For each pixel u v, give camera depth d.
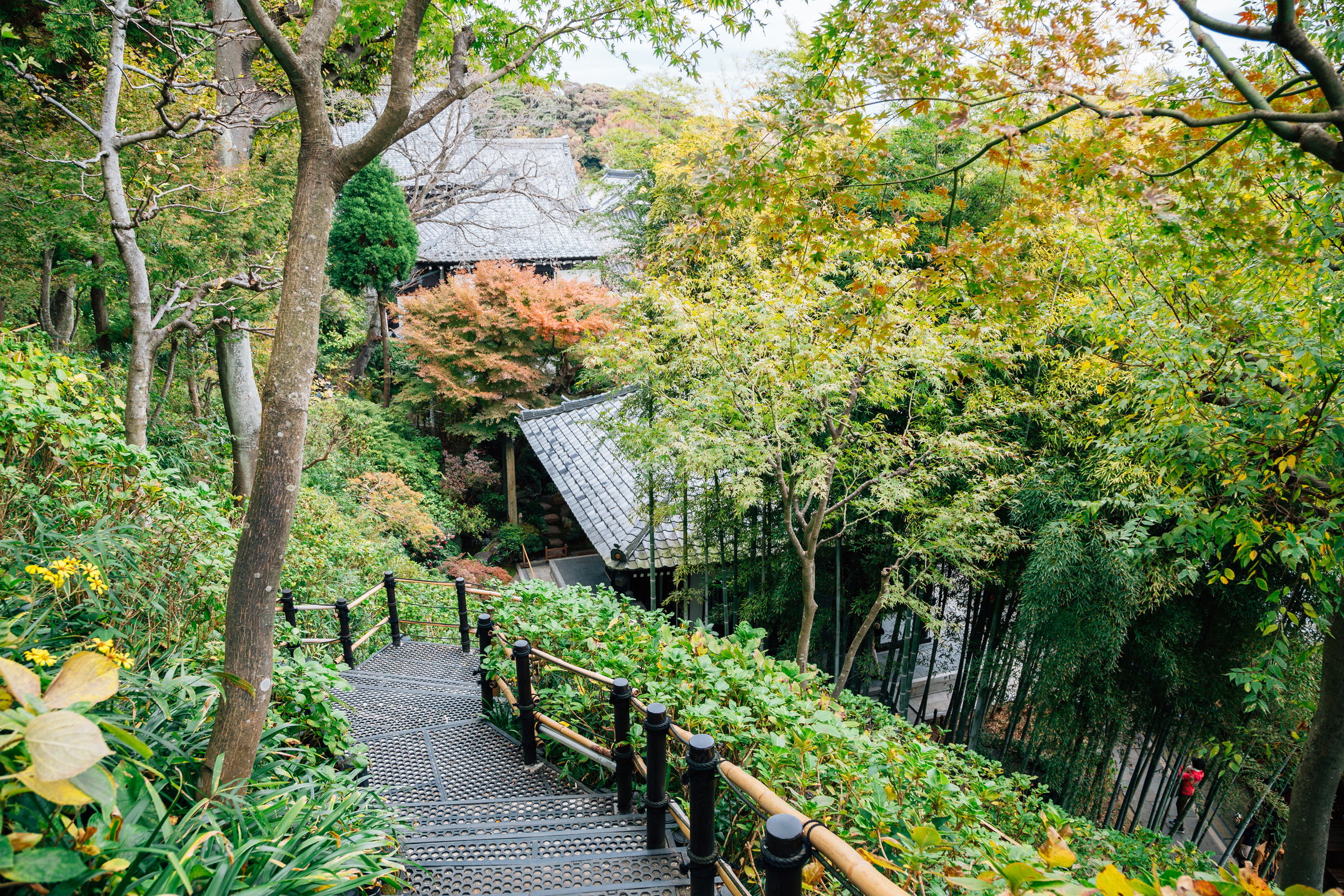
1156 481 5.54
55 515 2.90
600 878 2.38
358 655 5.72
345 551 8.03
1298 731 5.91
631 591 11.20
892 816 2.47
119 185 4.48
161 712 2.04
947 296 3.70
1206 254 3.61
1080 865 3.88
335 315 15.57
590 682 3.84
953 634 8.66
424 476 14.60
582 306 14.98
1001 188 7.48
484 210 21.23
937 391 7.12
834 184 3.14
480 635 4.05
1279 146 3.15
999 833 3.05
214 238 6.35
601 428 8.16
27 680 1.05
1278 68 3.43
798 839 1.42
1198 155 2.85
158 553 3.11
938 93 2.90
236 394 7.38
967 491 7.51
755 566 9.30
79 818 1.37
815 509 8.52
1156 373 4.26
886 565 8.91
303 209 2.16
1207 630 7.24
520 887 2.31
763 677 3.55
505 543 14.73
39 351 3.31
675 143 8.90
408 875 2.34
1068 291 5.34
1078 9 2.67
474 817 2.89
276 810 2.03
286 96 6.81
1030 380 7.56
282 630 4.55
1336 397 3.62
